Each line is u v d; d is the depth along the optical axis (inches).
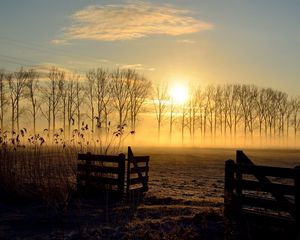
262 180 434.3
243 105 4857.3
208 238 411.8
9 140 670.5
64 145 692.7
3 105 3373.5
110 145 744.3
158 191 759.1
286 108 4970.5
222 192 792.3
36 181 629.0
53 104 3627.0
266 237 407.5
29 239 417.4
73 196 651.5
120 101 3833.7
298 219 395.5
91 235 428.5
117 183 657.0
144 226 458.3
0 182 632.4
